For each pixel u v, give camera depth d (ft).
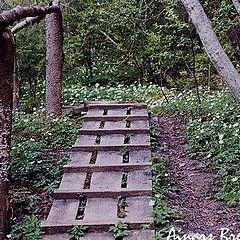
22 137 16.76
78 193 10.95
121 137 15.74
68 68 33.35
